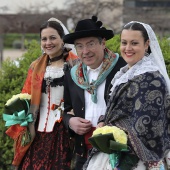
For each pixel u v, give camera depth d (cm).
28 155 543
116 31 2370
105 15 2484
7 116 539
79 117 482
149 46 426
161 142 392
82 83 483
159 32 2662
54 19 547
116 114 408
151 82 396
